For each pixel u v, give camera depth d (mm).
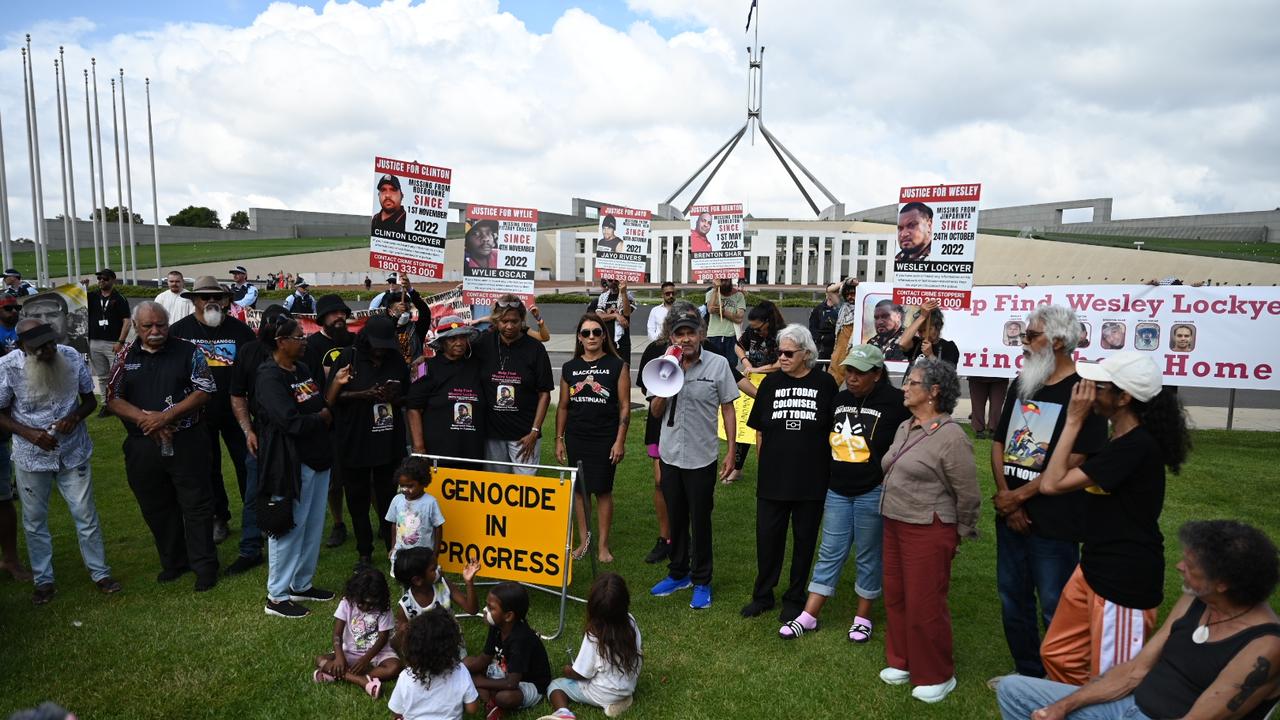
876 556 4727
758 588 5164
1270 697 2645
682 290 47719
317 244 75250
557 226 88125
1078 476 3537
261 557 6082
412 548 4562
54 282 42625
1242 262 51406
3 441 5586
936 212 7703
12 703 3977
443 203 8547
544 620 5125
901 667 4297
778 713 3979
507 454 6180
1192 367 9945
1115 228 83875
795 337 4855
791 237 72000
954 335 10703
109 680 4230
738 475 8453
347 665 4309
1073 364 4043
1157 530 3527
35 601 5250
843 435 4695
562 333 27500
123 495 7695
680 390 5281
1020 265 63156
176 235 75875
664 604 5320
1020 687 3395
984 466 8719
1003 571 4207
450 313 11422
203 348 6680
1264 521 6910
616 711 3965
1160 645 3033
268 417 4914
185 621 4980
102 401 12156
